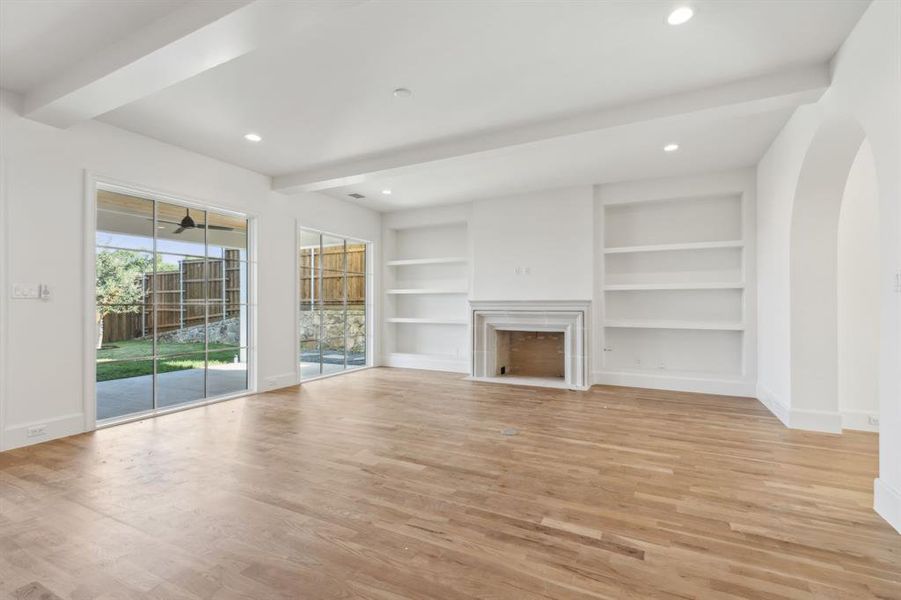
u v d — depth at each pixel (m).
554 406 4.83
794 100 3.16
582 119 3.81
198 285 5.03
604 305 6.13
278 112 3.79
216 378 5.86
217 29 2.34
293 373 6.10
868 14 2.42
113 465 3.05
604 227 6.20
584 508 2.40
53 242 3.65
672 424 4.09
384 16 2.49
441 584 1.74
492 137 4.22
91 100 3.17
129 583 1.74
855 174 3.91
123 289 4.34
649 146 4.55
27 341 3.50
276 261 5.84
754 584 1.74
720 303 5.72
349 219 7.20
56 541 2.05
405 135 4.30
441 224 7.71
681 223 5.93
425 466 3.03
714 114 3.43
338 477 2.84
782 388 4.21
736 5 2.41
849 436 3.70
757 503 2.46
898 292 2.18
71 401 3.76
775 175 4.35
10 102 3.39
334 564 1.88
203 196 4.88
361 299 7.75
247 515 2.32
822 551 1.98
